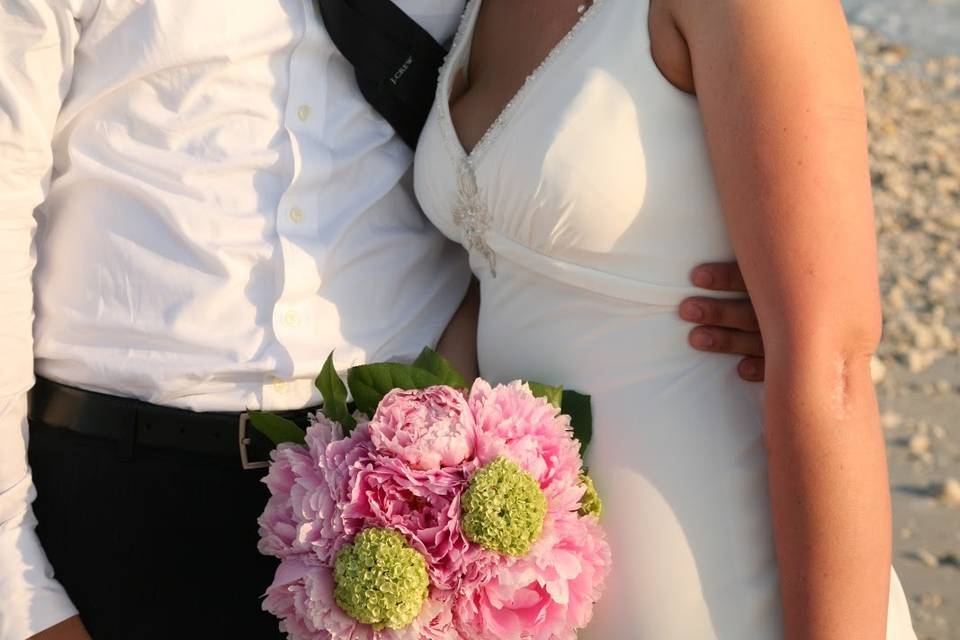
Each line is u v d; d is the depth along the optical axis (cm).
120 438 183
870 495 152
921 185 593
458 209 184
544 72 171
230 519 184
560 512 155
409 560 148
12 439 179
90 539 186
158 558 185
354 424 167
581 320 176
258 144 182
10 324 176
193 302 181
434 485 151
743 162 151
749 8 150
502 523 147
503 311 186
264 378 183
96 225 184
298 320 185
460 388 172
